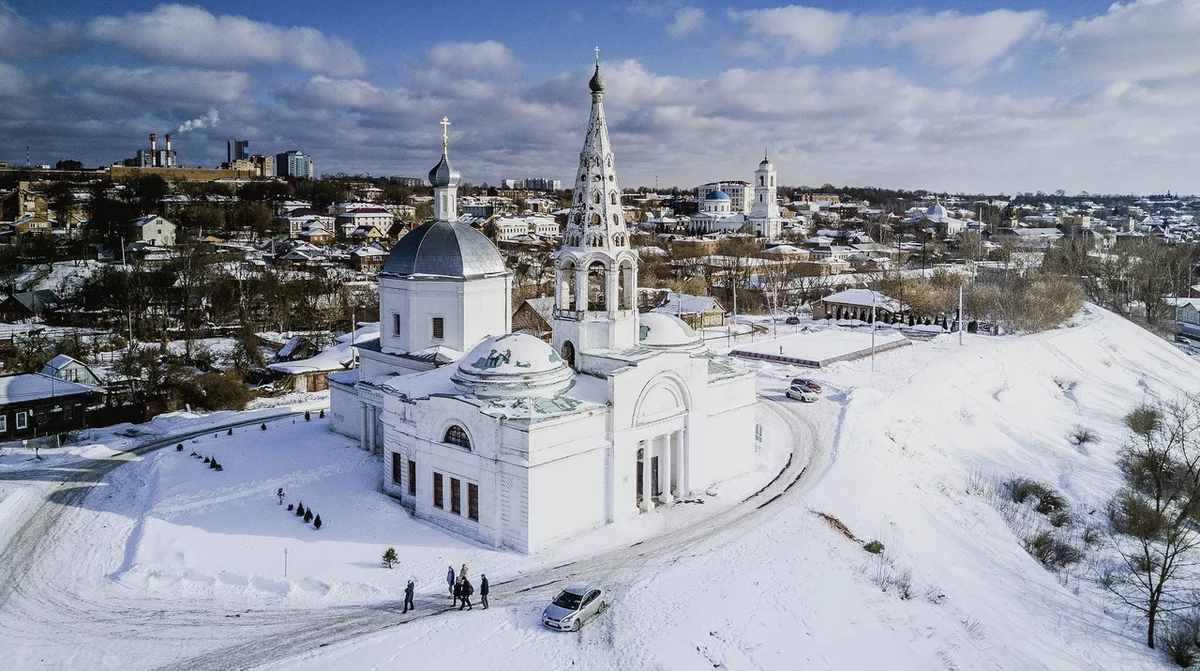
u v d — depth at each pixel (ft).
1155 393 395.14
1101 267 615.57
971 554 207.21
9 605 158.40
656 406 203.82
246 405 318.45
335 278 562.25
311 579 163.73
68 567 176.35
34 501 214.69
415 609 152.87
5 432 268.62
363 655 134.41
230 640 142.72
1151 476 269.44
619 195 209.97
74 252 644.27
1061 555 219.20
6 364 357.41
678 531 191.52
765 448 255.50
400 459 206.59
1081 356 433.07
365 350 251.60
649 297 555.69
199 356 380.17
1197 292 634.84
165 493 211.61
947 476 264.52
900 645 152.87
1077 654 171.73
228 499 206.49
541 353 194.29
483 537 181.57
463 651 136.46
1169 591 201.87
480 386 188.34
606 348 208.64
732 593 158.51
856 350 394.11
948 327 474.90
